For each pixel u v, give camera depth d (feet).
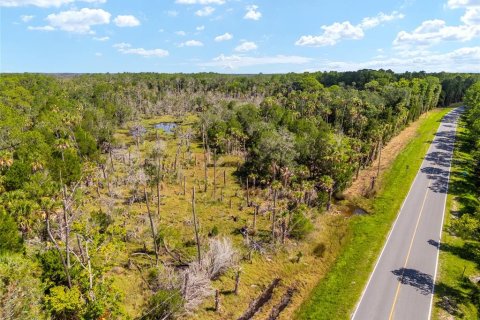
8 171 185.57
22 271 94.43
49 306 101.45
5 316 83.66
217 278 155.74
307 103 472.85
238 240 188.24
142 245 175.63
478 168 299.58
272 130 310.86
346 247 186.60
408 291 147.02
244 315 138.31
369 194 256.32
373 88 584.40
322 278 162.61
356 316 133.18
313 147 273.13
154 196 248.52
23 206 146.00
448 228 203.92
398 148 371.35
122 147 376.07
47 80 584.81
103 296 104.83
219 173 304.50
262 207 229.86
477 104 398.42
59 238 144.97
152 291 139.64
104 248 131.54
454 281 154.71
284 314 139.23
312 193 239.91
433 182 276.21
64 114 333.83
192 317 133.18
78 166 232.73
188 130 437.17
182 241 180.96
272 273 164.86
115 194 242.99
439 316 132.46
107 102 482.28
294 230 191.21
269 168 266.16
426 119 525.34
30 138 247.70
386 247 183.62
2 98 354.95
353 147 302.86
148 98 615.16
